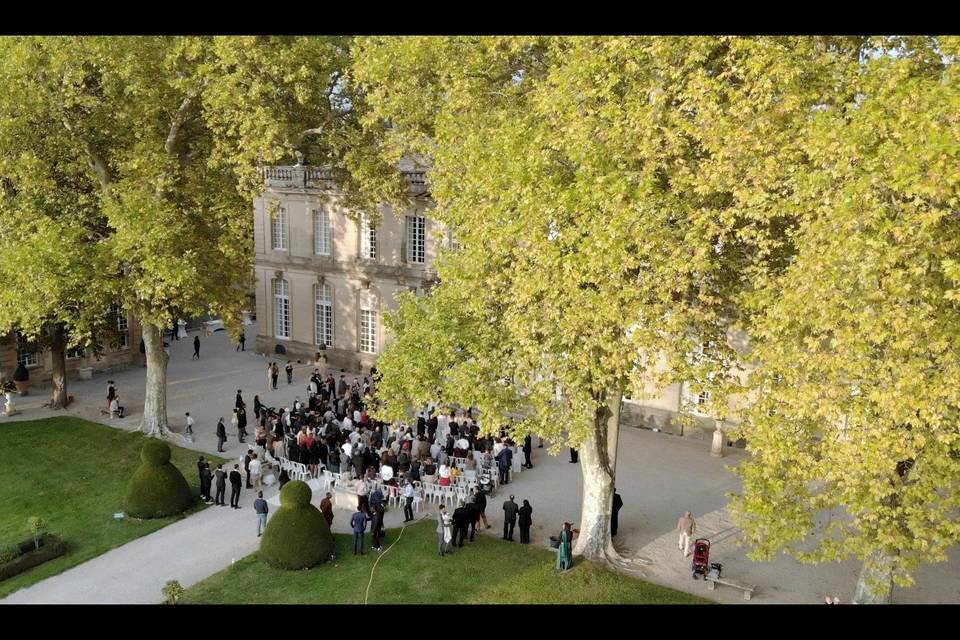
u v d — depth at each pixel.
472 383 20.81
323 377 46.47
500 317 22.42
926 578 23.28
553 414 20.48
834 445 15.83
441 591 21.84
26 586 22.58
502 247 20.08
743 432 18.50
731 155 17.14
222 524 27.08
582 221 18.58
